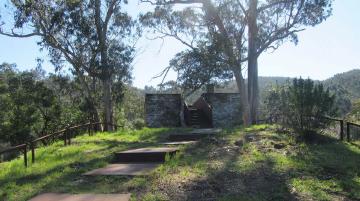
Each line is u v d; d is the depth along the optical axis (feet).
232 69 112.88
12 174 39.19
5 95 157.79
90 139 65.21
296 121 52.34
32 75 157.79
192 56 116.88
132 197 28.55
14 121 149.79
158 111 108.17
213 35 113.60
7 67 173.58
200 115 115.14
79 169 38.11
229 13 111.96
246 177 32.68
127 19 130.82
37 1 122.42
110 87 133.59
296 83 52.65
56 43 127.34
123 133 75.61
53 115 155.74
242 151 43.16
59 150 52.60
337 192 29.76
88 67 129.39
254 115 111.04
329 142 50.21
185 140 60.39
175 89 127.95
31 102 154.30
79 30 124.57
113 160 43.14
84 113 145.69
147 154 42.60
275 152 42.83
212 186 30.35
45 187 32.76
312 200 27.58
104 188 31.37
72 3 123.34
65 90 149.07
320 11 108.47
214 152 43.06
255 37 110.32
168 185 30.83
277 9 109.60
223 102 108.88
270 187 30.09
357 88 255.70
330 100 51.47
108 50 128.67
